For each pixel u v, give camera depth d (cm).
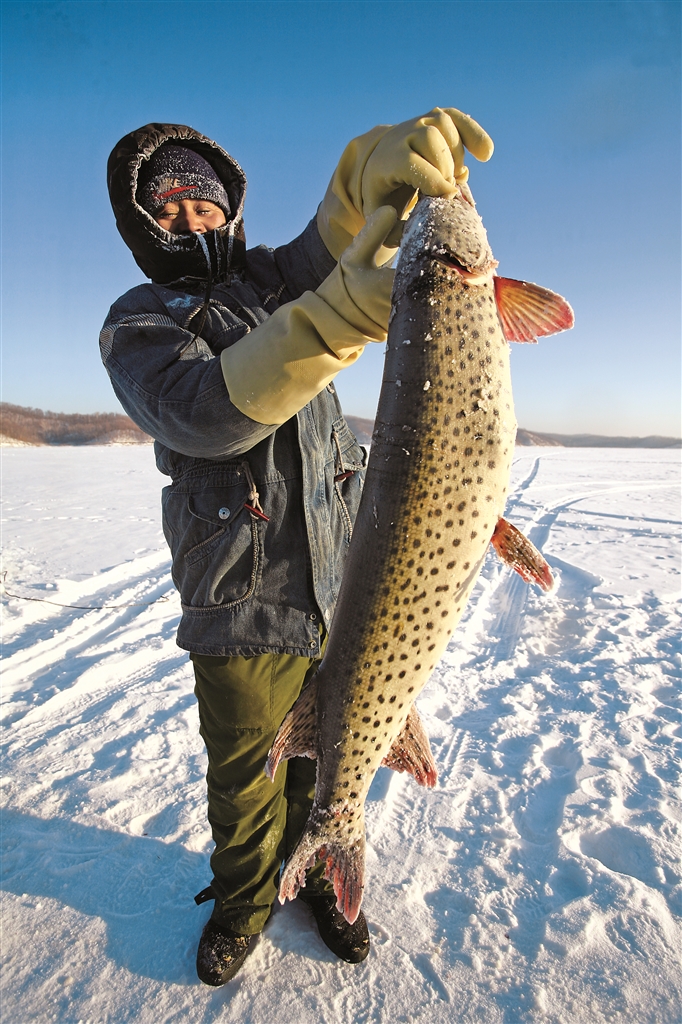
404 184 151
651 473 2511
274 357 140
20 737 359
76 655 494
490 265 147
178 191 191
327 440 201
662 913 216
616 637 506
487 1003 188
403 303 142
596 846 254
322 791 172
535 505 1381
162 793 296
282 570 183
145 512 1255
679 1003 184
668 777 296
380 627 158
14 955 211
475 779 304
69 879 244
